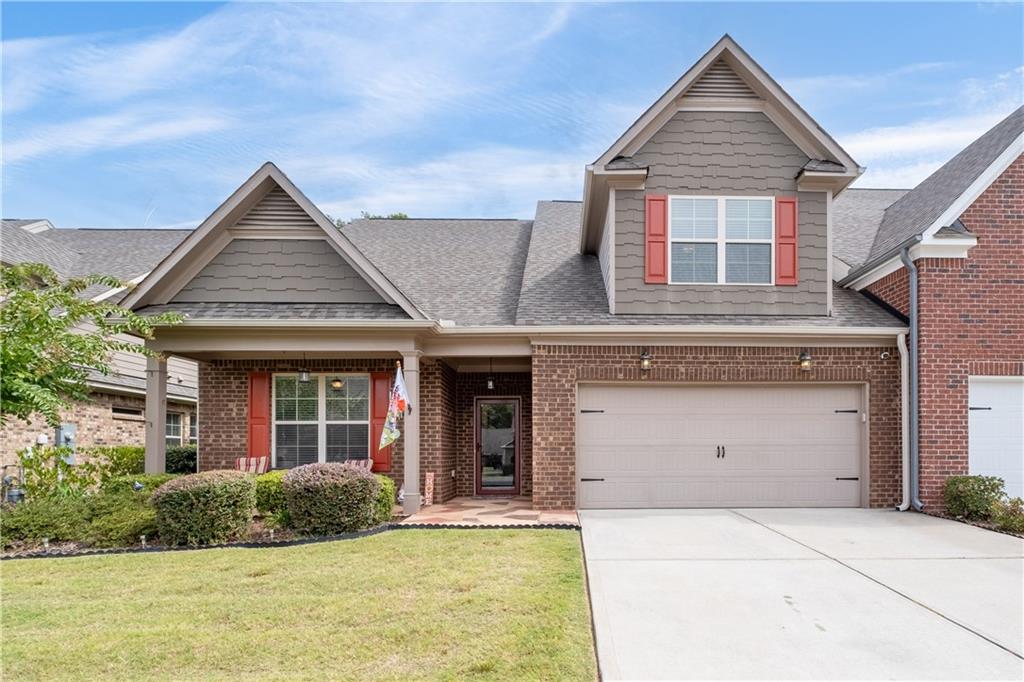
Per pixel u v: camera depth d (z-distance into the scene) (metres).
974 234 10.87
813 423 11.43
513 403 14.23
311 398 12.88
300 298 11.45
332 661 4.62
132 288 10.85
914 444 10.87
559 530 9.06
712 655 4.75
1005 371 10.81
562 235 15.76
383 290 11.02
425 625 5.22
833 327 11.04
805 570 6.94
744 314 11.65
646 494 11.34
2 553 8.16
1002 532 8.99
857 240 13.75
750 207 11.84
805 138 11.84
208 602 5.93
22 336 6.68
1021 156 10.96
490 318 11.88
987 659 4.71
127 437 16.81
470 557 7.36
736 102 11.93
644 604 5.82
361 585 6.35
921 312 10.85
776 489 11.36
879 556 7.56
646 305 11.66
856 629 5.26
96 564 7.46
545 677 4.33
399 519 10.23
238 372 12.82
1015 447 10.86
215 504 8.58
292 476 9.17
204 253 11.51
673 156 11.88
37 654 4.77
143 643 4.96
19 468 11.95
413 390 10.93
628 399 11.45
